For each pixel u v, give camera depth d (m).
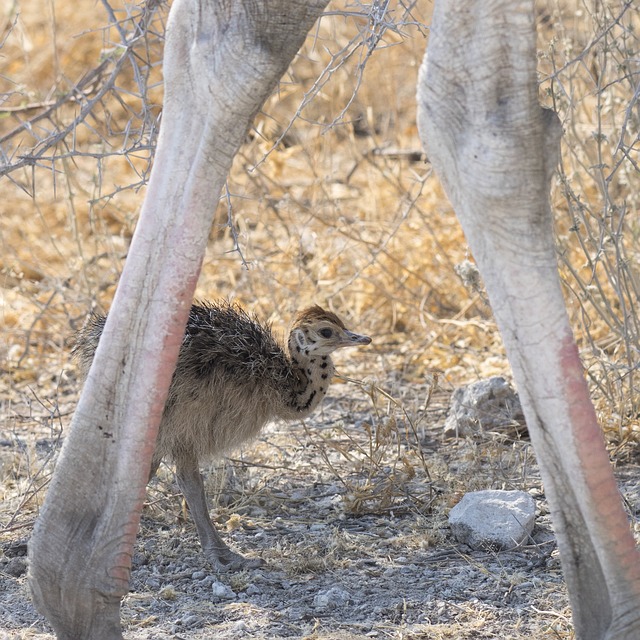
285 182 33.94
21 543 16.70
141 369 10.55
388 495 18.08
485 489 18.45
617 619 9.75
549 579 15.15
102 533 10.70
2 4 40.28
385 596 14.84
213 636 13.55
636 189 24.45
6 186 34.06
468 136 9.69
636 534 15.95
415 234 29.33
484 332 26.70
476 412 21.03
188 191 10.47
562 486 9.87
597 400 20.86
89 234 32.78
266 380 16.70
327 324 17.28
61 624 10.91
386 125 35.84
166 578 15.68
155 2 17.05
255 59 10.17
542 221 9.66
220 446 16.50
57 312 28.06
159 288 10.50
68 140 34.59
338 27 37.31
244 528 17.56
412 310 28.06
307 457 20.56
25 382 25.61
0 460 20.16
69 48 39.25
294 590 15.18
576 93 27.62
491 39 9.59
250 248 28.42
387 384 24.72
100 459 10.70
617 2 25.91
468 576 15.41
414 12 33.06
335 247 29.58
